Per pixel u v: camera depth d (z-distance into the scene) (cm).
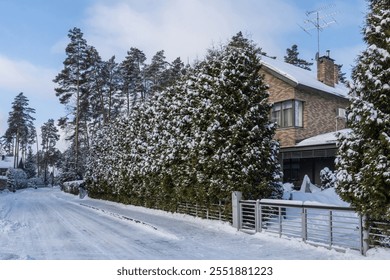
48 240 1095
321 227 1167
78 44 4684
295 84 2139
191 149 1492
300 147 2064
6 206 2508
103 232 1264
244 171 1262
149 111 2300
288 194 1573
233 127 1297
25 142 8944
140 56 5194
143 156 2225
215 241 1059
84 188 4038
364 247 809
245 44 1448
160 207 2033
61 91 4638
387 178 746
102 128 3559
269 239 1057
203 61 1606
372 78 787
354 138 836
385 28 794
